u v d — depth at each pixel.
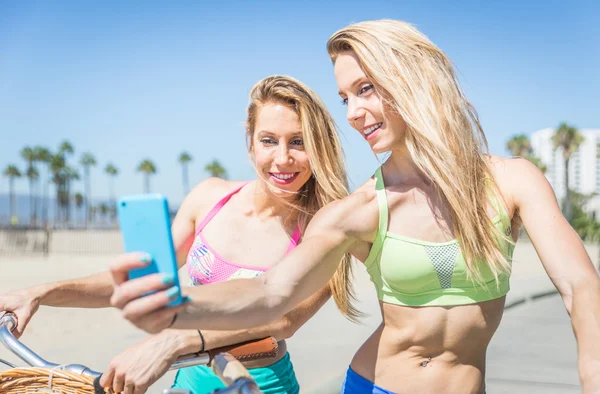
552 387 4.48
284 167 2.28
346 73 1.84
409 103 1.73
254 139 2.36
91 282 2.21
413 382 1.85
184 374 2.35
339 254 1.78
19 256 27.17
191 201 2.65
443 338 1.82
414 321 1.84
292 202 2.43
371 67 1.76
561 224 1.69
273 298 1.50
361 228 1.80
